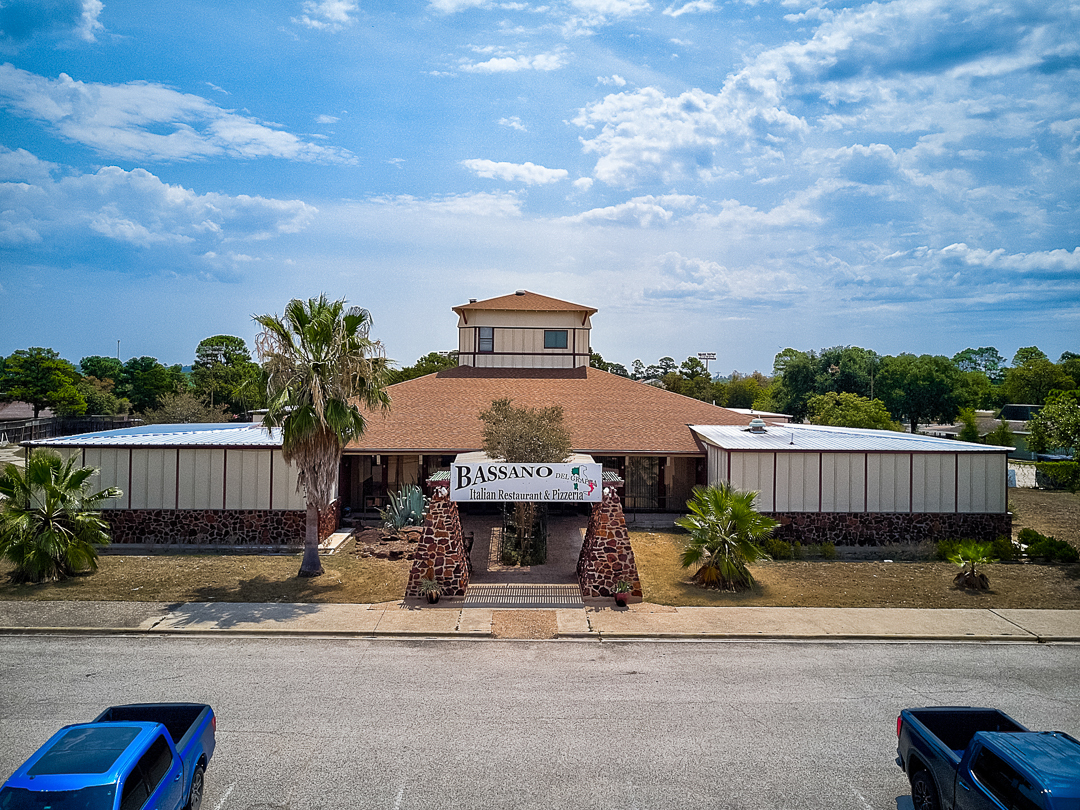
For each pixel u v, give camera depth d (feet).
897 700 44.11
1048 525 104.58
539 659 50.85
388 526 92.73
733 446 88.69
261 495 87.25
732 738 38.78
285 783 33.73
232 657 50.57
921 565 80.28
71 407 268.00
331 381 69.41
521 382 125.70
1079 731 39.91
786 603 65.05
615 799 32.71
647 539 91.20
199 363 336.08
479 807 31.99
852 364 269.64
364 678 46.83
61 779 25.43
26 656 50.31
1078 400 90.17
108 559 79.10
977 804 27.58
